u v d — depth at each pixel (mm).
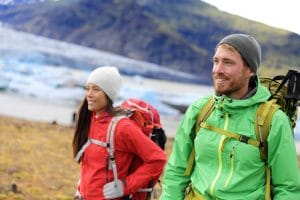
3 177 13578
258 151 4059
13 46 100000
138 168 5172
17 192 12047
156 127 5395
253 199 4074
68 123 31156
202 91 94000
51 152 18797
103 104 5215
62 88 57531
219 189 4102
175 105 57750
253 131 4074
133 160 5277
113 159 5148
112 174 5156
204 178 4219
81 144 5355
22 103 44219
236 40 4148
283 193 4059
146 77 115312
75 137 5375
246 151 4059
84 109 5352
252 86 4270
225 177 4117
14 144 19094
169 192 4508
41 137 21797
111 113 5203
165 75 132750
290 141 4043
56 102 48062
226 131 4141
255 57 4168
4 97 46656
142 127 5266
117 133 5117
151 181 5305
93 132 5273
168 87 88000
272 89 4418
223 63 4176
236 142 4094
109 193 5121
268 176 4125
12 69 66500
